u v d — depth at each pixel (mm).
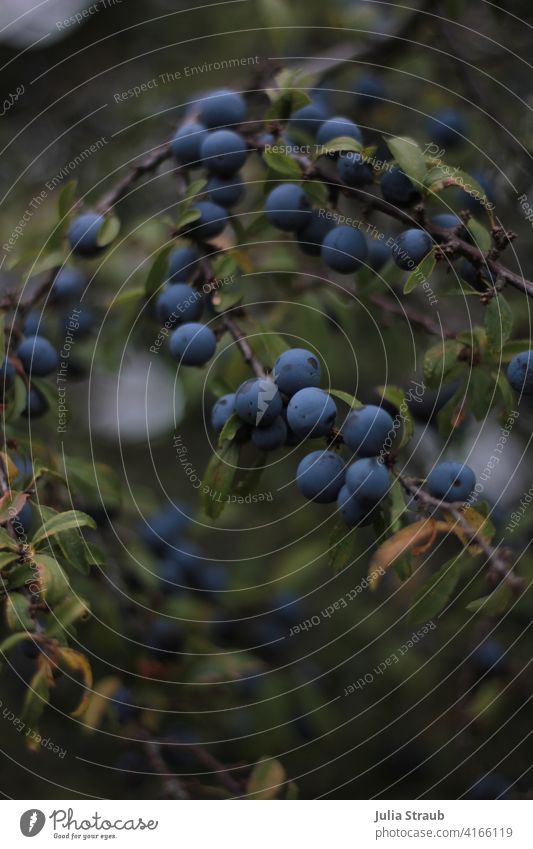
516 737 690
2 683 681
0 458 505
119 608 615
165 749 624
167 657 620
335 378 713
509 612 606
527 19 686
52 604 477
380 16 716
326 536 747
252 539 762
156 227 664
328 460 472
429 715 716
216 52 796
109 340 634
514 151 649
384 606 728
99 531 615
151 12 803
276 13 677
